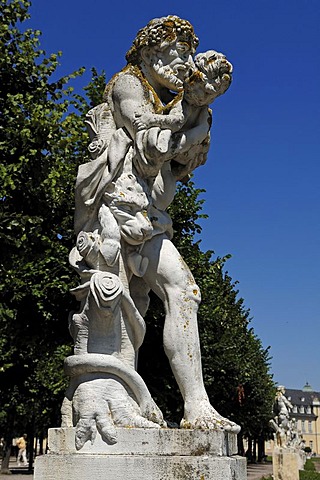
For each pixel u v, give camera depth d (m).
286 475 22.30
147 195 4.18
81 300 3.95
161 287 4.11
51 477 3.48
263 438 50.25
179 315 4.01
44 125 10.48
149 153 4.08
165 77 4.43
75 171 13.22
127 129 4.27
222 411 21.39
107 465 3.44
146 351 11.98
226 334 17.52
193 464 3.45
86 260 4.01
